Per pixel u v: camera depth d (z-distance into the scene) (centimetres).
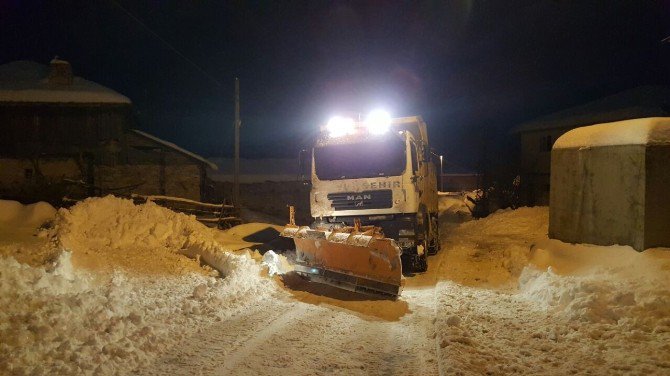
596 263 1003
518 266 1177
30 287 744
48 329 605
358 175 1278
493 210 3322
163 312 788
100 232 1355
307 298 962
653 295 745
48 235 1306
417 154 1300
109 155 2752
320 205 1309
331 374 578
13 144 2662
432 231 1562
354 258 1016
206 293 904
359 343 697
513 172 3666
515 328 739
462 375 552
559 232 1225
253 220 2764
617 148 1038
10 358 525
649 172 967
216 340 688
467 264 1348
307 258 1134
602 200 1079
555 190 1253
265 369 588
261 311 858
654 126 995
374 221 1277
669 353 589
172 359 611
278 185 3369
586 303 747
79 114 2719
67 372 522
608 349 625
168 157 2828
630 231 1003
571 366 575
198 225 1566
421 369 596
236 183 2427
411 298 987
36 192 2564
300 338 709
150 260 1209
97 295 773
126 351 595
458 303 900
